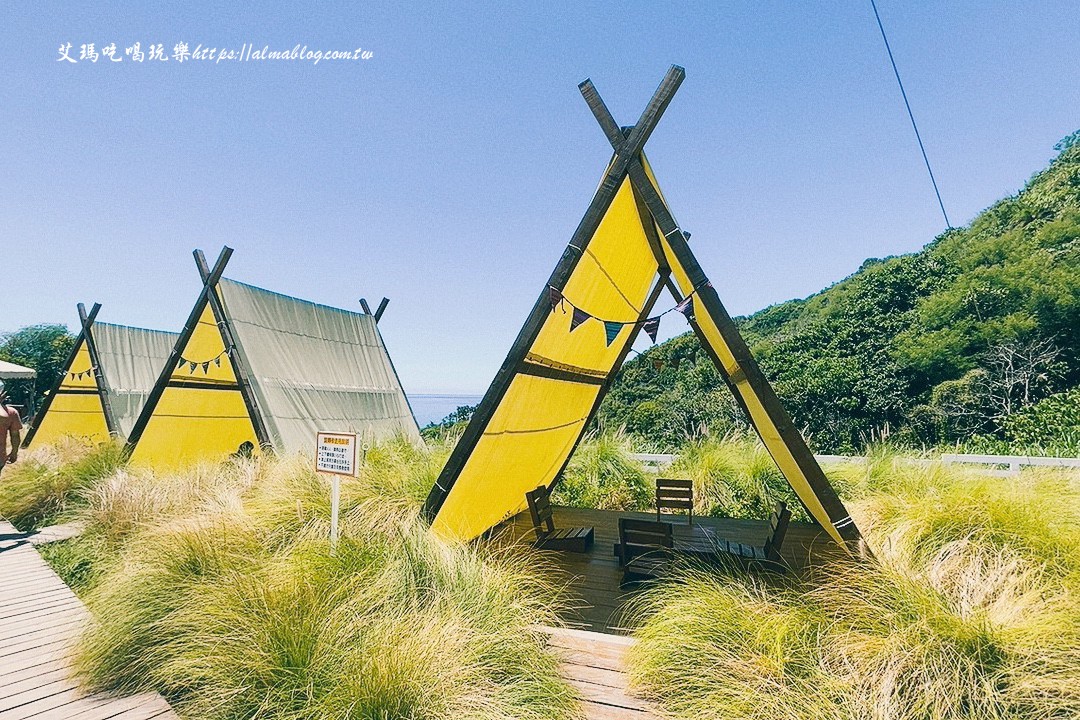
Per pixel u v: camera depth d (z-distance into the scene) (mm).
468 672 2830
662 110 4090
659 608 3750
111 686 3275
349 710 2545
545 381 5055
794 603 3342
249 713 2809
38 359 35156
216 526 4629
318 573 3689
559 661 3305
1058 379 19562
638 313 6672
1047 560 3570
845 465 7809
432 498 4344
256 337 9883
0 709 3023
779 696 2641
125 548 5391
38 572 5449
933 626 2824
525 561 4734
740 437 9734
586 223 4102
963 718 2439
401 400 14000
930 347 22219
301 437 9398
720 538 6051
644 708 2881
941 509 4309
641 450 12383
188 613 3340
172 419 9500
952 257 27453
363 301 14914
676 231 3891
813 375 24234
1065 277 20656
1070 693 2430
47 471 8703
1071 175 27031
